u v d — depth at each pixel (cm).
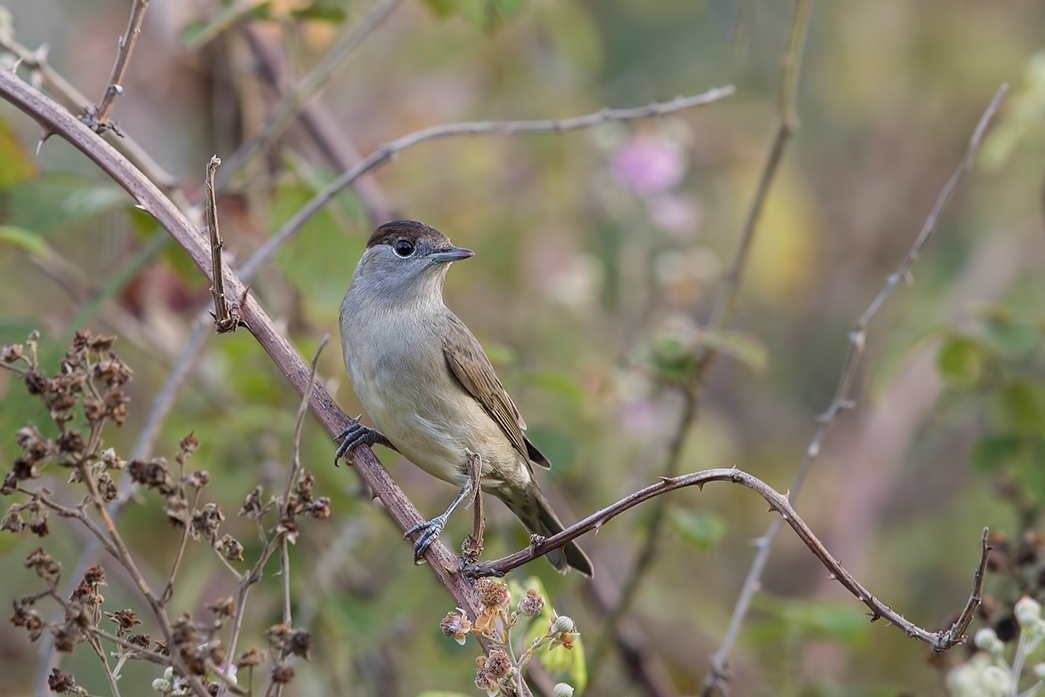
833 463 1522
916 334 1040
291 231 858
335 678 1066
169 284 1201
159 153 1401
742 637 998
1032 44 1711
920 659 1293
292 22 1061
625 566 1289
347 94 1566
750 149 1598
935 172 1720
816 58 1708
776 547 1440
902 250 1709
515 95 1557
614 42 1739
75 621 538
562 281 1388
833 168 1767
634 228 1388
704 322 1609
